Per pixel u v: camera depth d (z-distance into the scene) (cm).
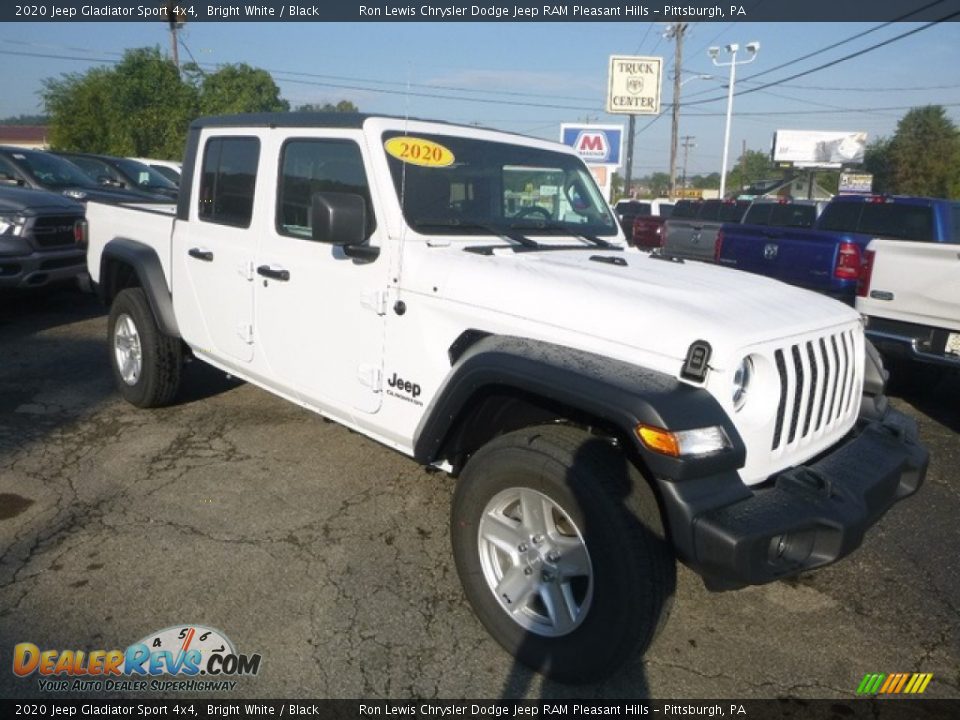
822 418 298
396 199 341
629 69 2111
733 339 253
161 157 2872
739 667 297
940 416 621
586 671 266
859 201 920
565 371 260
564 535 276
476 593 297
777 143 4691
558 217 422
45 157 1124
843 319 314
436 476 450
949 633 325
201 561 349
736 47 2902
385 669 284
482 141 392
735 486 249
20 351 693
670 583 254
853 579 366
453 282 316
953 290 557
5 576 331
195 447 480
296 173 389
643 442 238
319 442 495
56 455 461
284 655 289
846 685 289
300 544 368
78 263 825
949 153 4878
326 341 373
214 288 445
